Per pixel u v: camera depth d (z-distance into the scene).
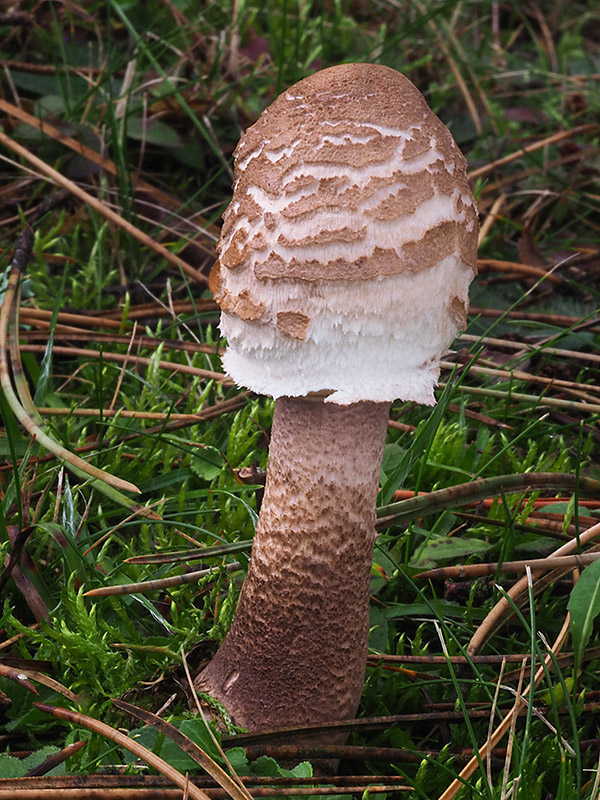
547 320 0.42
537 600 0.30
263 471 0.32
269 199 0.21
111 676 0.25
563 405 0.36
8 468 0.32
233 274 0.22
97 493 0.32
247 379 0.22
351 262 0.20
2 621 0.26
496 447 0.36
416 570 0.30
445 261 0.21
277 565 0.24
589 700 0.27
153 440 0.34
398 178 0.20
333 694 0.24
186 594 0.29
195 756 0.22
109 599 0.28
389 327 0.21
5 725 0.25
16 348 0.31
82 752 0.23
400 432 0.36
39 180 0.46
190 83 0.47
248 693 0.25
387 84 0.21
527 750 0.23
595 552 0.29
